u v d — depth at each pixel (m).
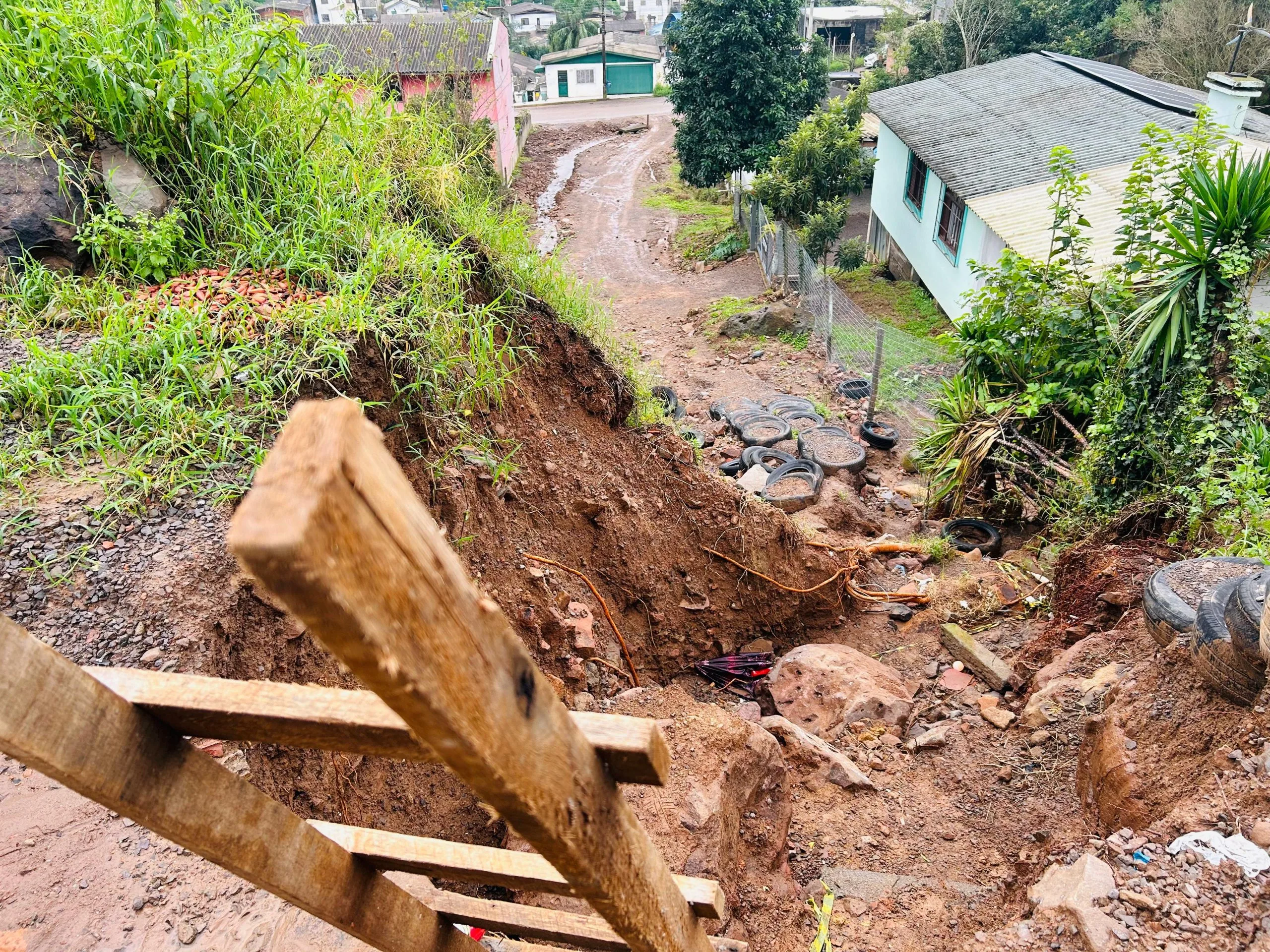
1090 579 6.97
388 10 51.44
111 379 4.28
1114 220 13.37
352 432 0.84
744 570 7.44
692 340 19.33
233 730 1.48
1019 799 5.33
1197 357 7.74
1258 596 4.08
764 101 27.05
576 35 67.81
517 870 1.94
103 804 1.38
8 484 3.86
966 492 10.49
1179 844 3.67
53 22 5.11
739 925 4.17
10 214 4.92
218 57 5.50
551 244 27.38
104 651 3.28
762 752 4.94
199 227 5.35
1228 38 27.30
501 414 6.05
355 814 3.77
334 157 5.89
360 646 0.85
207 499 3.89
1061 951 3.46
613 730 1.37
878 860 5.01
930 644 7.67
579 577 6.28
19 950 2.63
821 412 14.16
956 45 34.69
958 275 17.38
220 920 2.75
